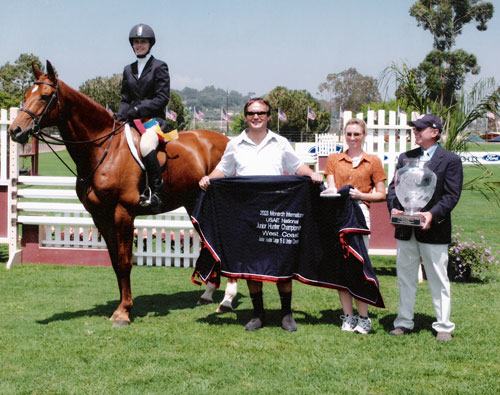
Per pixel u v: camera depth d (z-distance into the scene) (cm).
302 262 570
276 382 439
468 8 4228
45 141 602
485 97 868
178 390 425
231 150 589
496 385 434
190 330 577
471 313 643
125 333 565
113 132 609
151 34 638
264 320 594
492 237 1175
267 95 7781
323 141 2642
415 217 519
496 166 2861
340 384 435
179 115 7862
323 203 567
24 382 441
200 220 581
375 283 546
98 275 851
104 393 420
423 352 507
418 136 541
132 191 607
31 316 627
